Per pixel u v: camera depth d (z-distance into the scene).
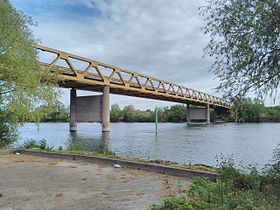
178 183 6.80
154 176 8.28
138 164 9.36
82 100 59.66
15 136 19.05
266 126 67.69
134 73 63.59
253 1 6.30
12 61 17.52
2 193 6.45
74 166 9.98
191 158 19.41
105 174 8.56
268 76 6.45
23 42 18.31
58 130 62.78
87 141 33.38
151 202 5.75
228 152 22.56
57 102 19.92
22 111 17.80
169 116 132.62
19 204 5.66
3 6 17.44
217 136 41.25
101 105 56.78
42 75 19.81
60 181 7.63
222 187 5.67
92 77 52.25
